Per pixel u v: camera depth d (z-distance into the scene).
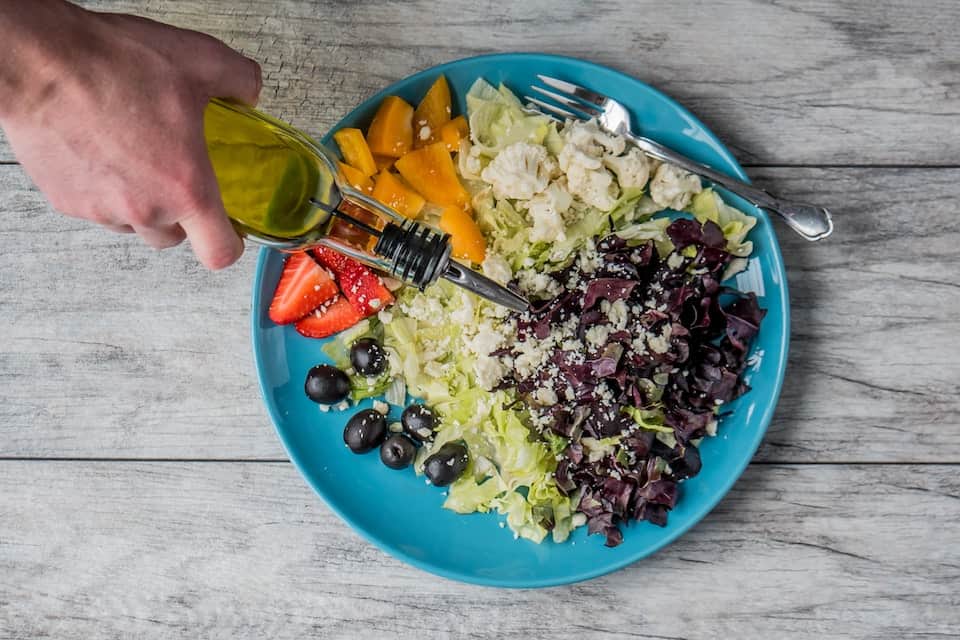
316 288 0.67
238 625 0.71
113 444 0.72
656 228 0.68
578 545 0.68
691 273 0.67
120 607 0.72
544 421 0.67
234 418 0.71
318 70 0.70
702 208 0.67
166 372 0.71
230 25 0.70
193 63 0.55
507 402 0.68
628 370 0.66
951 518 0.69
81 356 0.72
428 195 0.68
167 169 0.53
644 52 0.69
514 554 0.68
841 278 0.69
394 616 0.71
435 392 0.68
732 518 0.70
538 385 0.67
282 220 0.59
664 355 0.65
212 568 0.72
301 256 0.67
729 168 0.66
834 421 0.70
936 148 0.69
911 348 0.69
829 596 0.70
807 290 0.70
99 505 0.72
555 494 0.68
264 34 0.70
